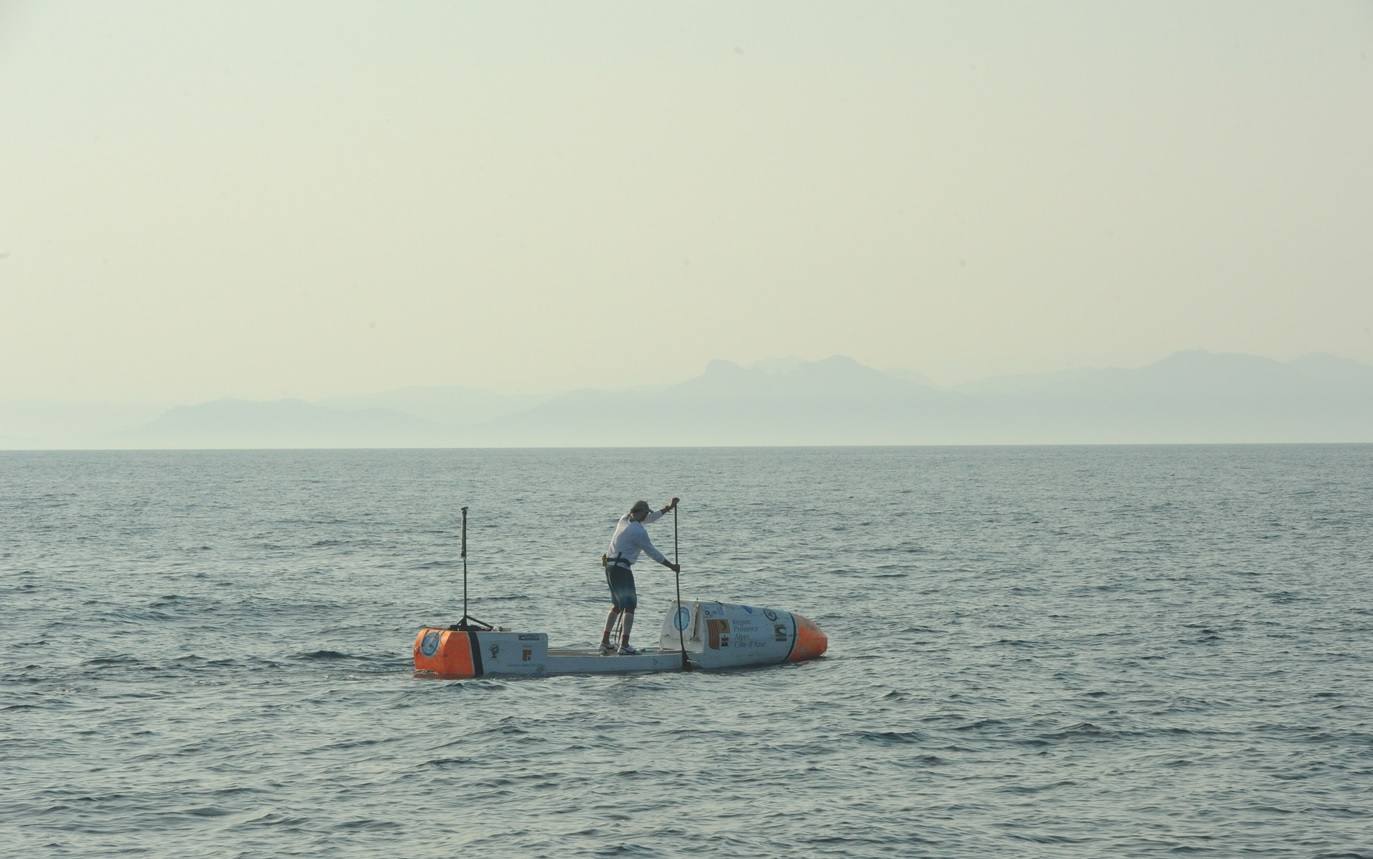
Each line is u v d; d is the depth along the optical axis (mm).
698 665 42969
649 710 36812
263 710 36812
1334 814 27281
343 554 88688
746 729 34562
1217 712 36375
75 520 126000
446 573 75875
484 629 42031
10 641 49125
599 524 120750
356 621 55531
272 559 84750
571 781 29719
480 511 143875
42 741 33125
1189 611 56719
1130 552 86000
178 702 37938
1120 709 36812
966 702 37781
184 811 27469
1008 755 32094
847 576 72562
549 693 39156
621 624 43000
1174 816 27266
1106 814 27453
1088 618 54781
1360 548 87938
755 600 62094
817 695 38875
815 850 25312
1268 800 28297
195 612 57969
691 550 89938
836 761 31500
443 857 24844
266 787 29172
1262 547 89188
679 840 25828
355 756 31812
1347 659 44562
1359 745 32594
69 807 27656
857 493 186500
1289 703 37438
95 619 55312
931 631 51531
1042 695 38750
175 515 135125
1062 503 151000
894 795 28781
